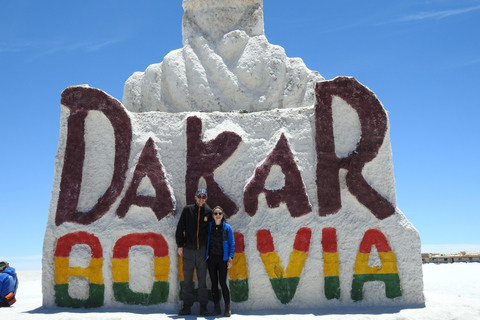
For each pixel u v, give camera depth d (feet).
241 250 19.63
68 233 20.13
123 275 19.66
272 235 19.67
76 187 20.58
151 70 24.76
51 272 19.97
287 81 23.97
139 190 20.40
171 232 19.81
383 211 19.81
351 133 20.68
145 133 21.26
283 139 20.67
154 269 19.61
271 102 23.62
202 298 18.47
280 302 19.29
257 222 19.81
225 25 25.20
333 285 19.36
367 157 20.27
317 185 20.17
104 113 21.21
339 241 19.67
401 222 19.74
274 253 19.54
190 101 23.76
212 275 18.60
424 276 48.93
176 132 21.20
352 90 20.90
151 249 19.79
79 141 21.04
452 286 36.32
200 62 24.36
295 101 23.77
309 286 19.38
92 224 20.16
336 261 19.52
